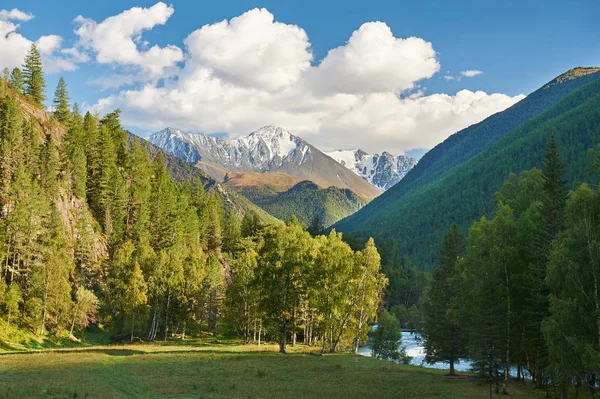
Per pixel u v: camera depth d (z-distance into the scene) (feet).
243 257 301.02
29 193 286.25
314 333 327.47
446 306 184.03
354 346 287.69
